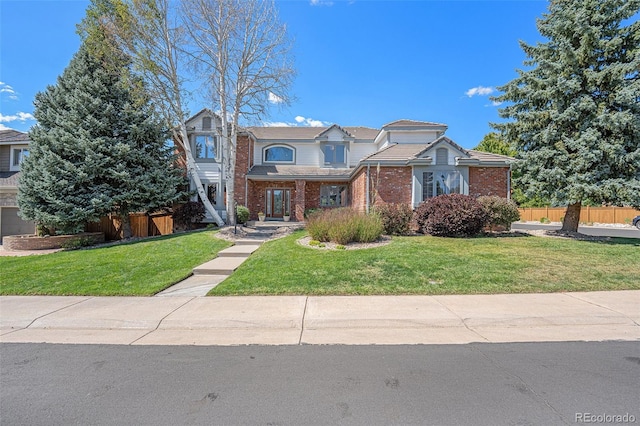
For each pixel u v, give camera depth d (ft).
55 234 49.55
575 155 36.55
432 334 14.84
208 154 65.00
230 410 8.89
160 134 51.88
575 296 19.79
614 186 33.86
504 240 36.04
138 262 30.09
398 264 26.08
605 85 36.63
